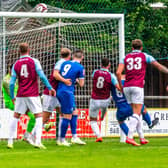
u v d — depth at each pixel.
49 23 45.41
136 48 33.09
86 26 45.59
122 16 40.09
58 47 43.25
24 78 31.17
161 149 30.64
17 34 44.75
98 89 37.00
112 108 44.78
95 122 37.97
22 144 36.19
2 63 42.72
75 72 33.41
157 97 47.59
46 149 31.27
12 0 46.94
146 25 63.09
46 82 31.41
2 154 28.00
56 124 42.25
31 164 23.34
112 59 43.12
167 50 61.38
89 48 45.22
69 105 33.47
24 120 41.81
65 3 52.81
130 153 28.14
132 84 32.69
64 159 25.23
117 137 44.34
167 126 46.38
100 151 29.38
